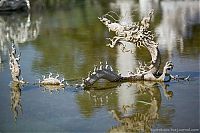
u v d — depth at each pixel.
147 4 71.94
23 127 19.03
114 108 20.97
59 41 40.56
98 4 75.50
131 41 25.41
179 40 39.47
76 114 20.31
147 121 19.22
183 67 28.52
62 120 19.61
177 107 20.86
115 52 34.28
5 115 20.61
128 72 26.48
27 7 69.12
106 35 43.19
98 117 19.83
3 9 67.62
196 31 44.66
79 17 58.69
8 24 54.81
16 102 22.36
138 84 24.75
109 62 30.77
